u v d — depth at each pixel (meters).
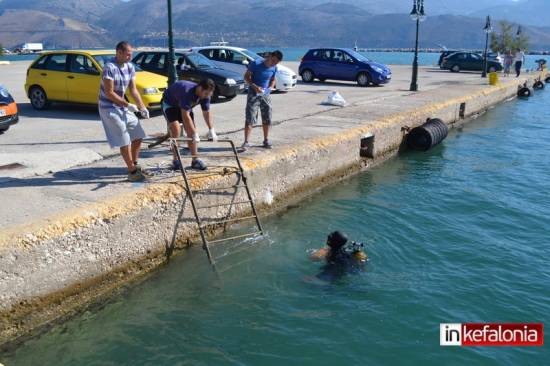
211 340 4.91
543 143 14.79
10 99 10.09
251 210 7.81
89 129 10.73
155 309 5.45
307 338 4.92
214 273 6.23
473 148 14.01
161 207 6.26
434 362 4.60
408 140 13.60
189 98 6.93
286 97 17.23
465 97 18.41
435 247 7.07
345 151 10.45
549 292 5.84
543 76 35.88
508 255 6.83
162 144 8.84
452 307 5.48
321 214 8.34
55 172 7.04
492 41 47.56
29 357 4.65
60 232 5.13
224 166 7.49
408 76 29.11
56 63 13.23
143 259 6.12
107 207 5.67
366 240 7.25
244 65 18.30
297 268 6.35
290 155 8.68
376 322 5.18
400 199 9.23
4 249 4.68
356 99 16.86
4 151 8.48
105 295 5.68
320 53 23.16
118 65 6.29
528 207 8.87
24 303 4.91
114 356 4.69
